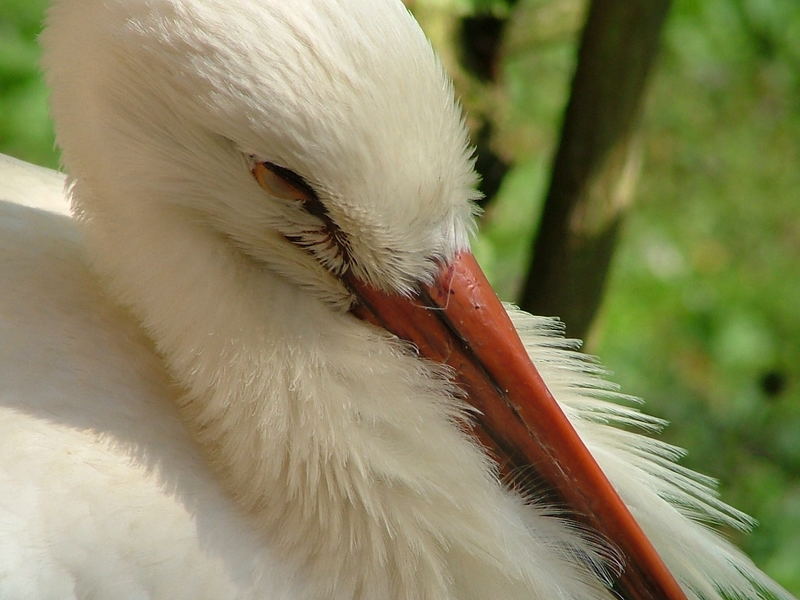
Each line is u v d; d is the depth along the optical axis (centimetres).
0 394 272
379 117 270
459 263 273
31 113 328
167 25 270
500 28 295
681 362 371
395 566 274
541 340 278
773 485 340
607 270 293
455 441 274
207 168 271
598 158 291
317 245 272
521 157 369
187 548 272
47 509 271
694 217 416
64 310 275
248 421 273
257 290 273
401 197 271
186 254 273
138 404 274
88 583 271
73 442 272
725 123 438
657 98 436
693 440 350
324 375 273
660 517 277
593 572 275
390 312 273
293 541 273
